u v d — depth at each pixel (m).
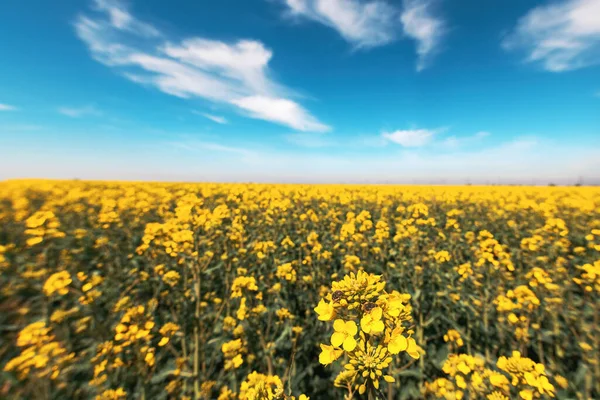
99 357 3.25
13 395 2.71
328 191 20.14
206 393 3.29
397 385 3.64
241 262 6.48
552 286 4.12
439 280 5.50
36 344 2.93
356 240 7.32
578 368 3.38
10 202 11.99
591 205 9.59
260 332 3.98
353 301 1.63
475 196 16.67
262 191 17.52
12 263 5.52
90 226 9.26
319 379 3.83
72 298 4.74
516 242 8.73
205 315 4.34
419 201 16.42
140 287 5.64
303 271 6.66
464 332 4.38
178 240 4.47
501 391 2.67
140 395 3.28
